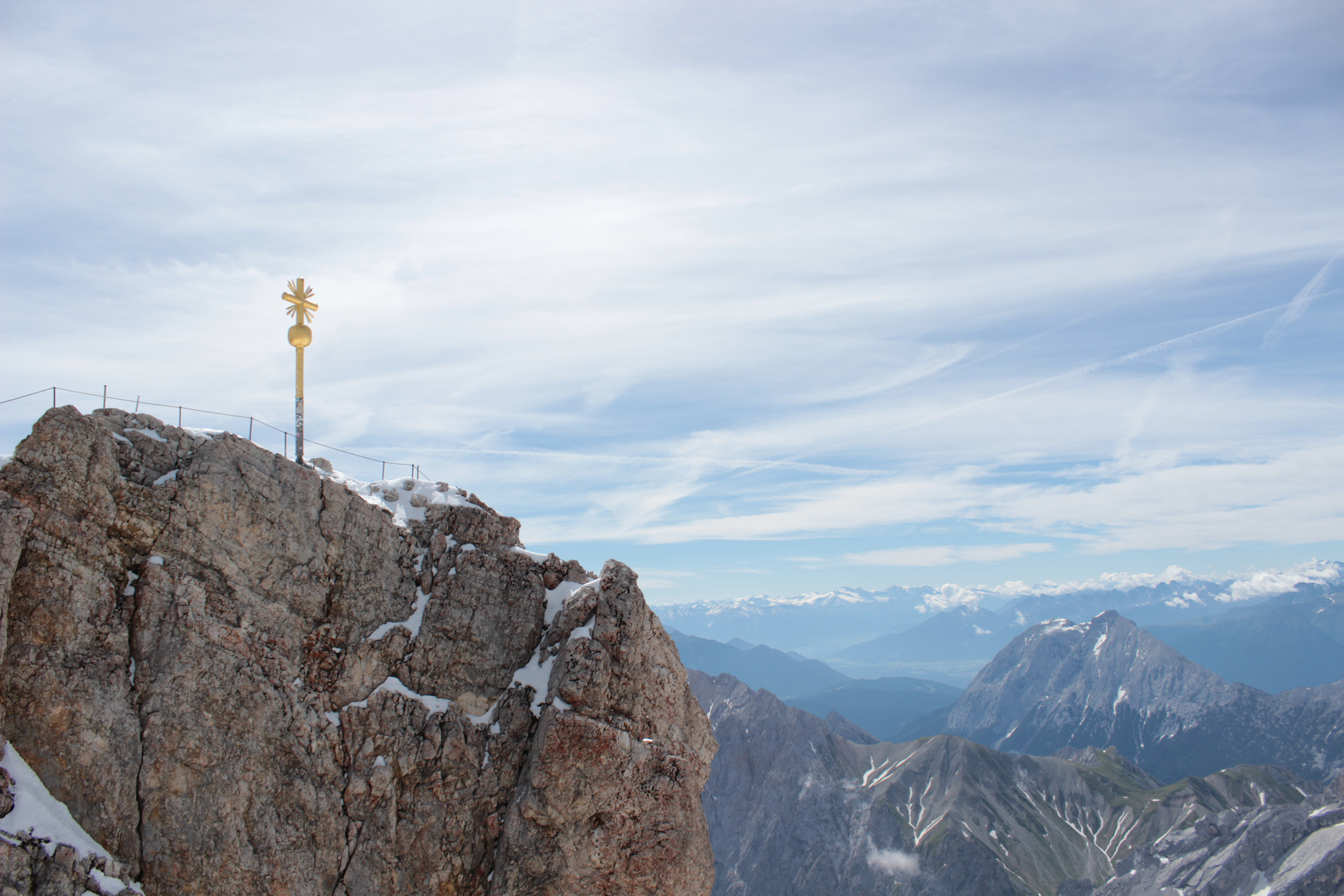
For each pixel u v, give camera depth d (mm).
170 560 34156
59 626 31375
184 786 32250
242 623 35062
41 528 31656
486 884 37281
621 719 39250
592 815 37344
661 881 37500
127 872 30484
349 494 39875
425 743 38031
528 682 40750
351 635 38344
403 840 36531
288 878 33438
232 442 36750
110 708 31531
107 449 33594
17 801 28766
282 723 35000
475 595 41562
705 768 43281
